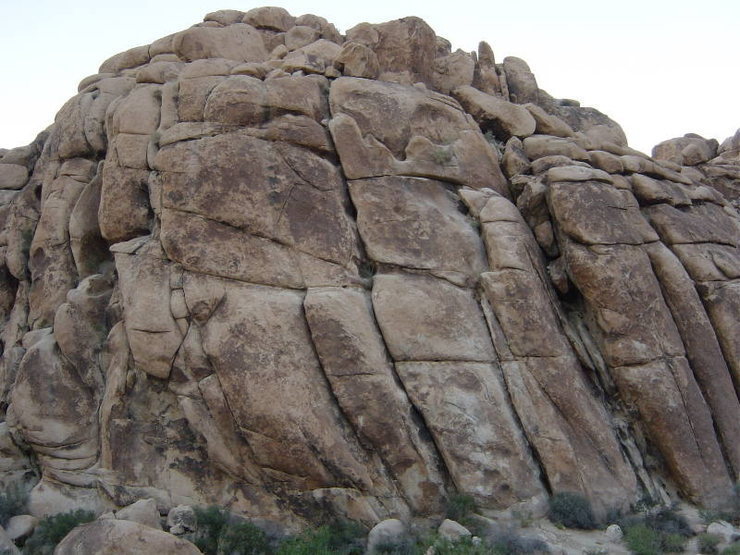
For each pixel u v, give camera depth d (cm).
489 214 1558
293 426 1284
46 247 1778
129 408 1404
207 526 1259
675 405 1436
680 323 1544
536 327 1432
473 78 2125
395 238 1496
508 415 1359
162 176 1492
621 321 1473
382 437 1312
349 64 1775
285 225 1452
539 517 1291
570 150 1761
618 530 1252
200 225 1430
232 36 2086
